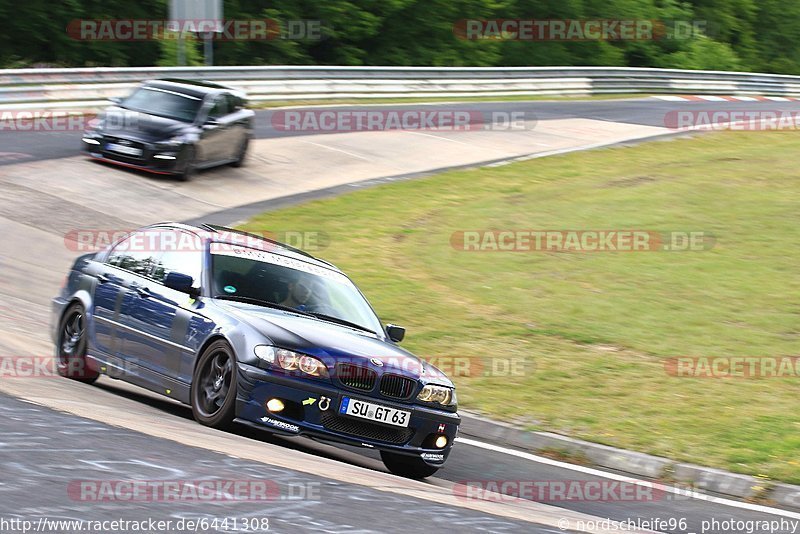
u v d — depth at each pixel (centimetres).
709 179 8438
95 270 3428
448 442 2912
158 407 3206
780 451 3359
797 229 6775
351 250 6288
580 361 4409
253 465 2164
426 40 18775
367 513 1888
